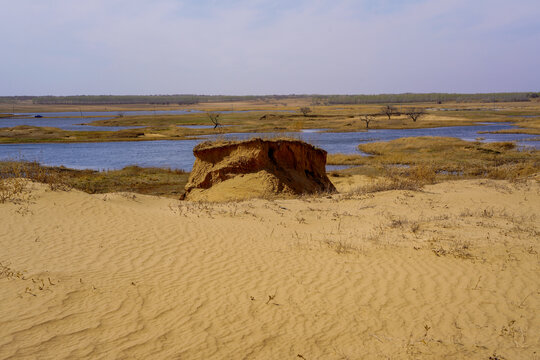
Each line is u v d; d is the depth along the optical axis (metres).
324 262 7.33
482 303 5.61
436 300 5.75
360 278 6.56
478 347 4.65
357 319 5.36
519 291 5.86
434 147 44.22
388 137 62.97
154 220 10.30
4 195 11.16
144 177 29.80
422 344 4.75
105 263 7.19
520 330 4.93
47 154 47.03
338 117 104.38
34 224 9.40
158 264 7.28
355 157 40.44
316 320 5.36
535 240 7.87
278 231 9.65
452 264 6.88
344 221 10.64
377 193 15.04
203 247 8.28
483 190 15.33
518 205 12.35
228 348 4.75
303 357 4.60
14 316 5.16
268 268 7.14
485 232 8.51
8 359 4.30
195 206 12.39
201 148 17.98
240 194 15.90
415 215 11.11
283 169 17.75
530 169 23.36
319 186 18.94
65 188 12.56
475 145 43.91
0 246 7.90
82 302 5.65
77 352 4.52
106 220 10.07
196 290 6.24
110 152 48.97
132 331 5.02
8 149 52.16
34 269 6.70
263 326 5.23
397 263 7.06
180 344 4.80
